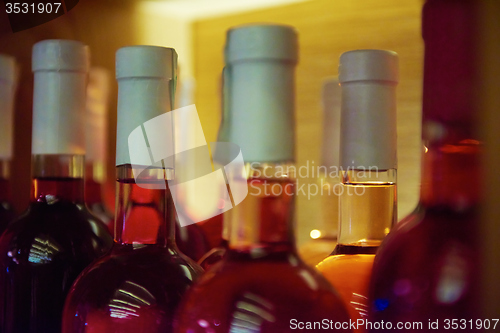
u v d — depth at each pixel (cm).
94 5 59
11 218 66
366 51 42
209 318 41
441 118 39
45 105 51
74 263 51
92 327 45
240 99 38
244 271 42
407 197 47
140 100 44
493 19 37
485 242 39
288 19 50
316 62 49
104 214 68
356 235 46
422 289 40
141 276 45
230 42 38
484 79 38
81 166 55
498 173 39
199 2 53
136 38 56
